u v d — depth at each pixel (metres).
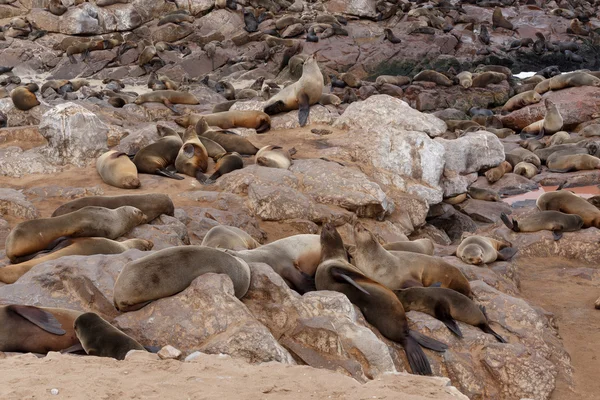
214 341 6.02
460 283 8.56
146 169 12.94
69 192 11.68
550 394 7.52
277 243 8.34
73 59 31.55
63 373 4.87
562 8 39.97
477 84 28.45
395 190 13.19
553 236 11.78
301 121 15.52
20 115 16.84
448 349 7.36
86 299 6.85
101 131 13.62
